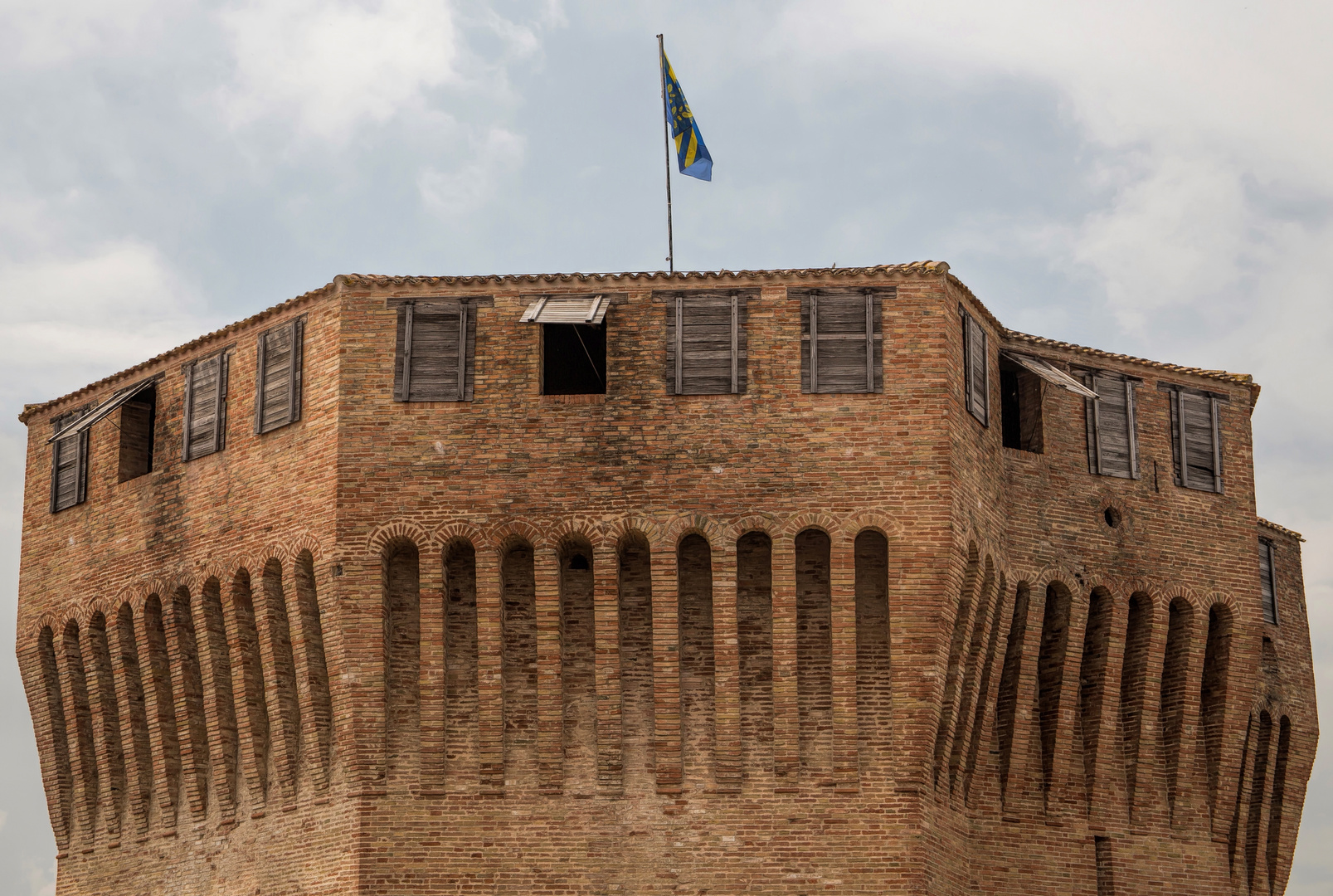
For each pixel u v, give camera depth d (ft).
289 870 147.13
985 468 152.05
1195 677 162.61
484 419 146.61
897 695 142.31
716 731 142.72
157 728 158.40
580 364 163.73
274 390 153.17
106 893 161.17
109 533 163.12
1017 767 154.71
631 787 142.61
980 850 152.05
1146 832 159.74
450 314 149.07
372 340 148.87
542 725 143.13
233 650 152.46
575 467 145.48
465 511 145.18
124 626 160.97
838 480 144.66
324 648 146.72
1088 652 160.35
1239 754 164.35
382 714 143.54
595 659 144.36
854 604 143.64
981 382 153.58
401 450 146.51
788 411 145.89
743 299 148.05
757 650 144.87
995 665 152.25
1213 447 167.43
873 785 141.59
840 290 148.15
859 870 140.15
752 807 141.69
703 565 145.89
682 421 145.89
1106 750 158.61
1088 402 163.22
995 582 150.92
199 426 157.99
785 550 143.43
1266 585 178.50
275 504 150.41
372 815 142.41
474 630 146.30
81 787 164.45
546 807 142.51
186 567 156.04
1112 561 160.45
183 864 155.53
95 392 168.14
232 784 153.89
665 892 140.46
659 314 148.15
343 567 144.66
